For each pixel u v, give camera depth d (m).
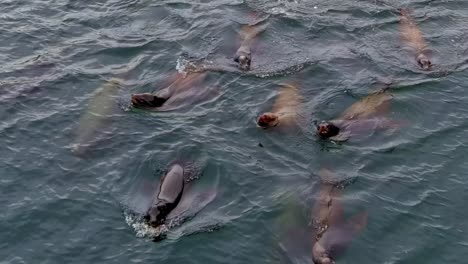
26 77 18.22
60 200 13.43
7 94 17.22
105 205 13.28
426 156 14.94
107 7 23.34
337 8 23.06
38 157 14.77
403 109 16.77
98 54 19.78
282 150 15.06
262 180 14.00
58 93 17.44
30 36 20.89
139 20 22.25
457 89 17.78
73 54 19.77
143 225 12.64
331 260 11.72
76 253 12.10
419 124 16.17
